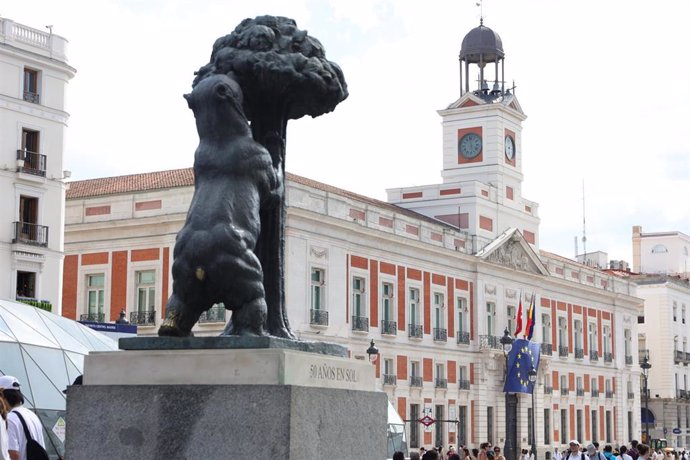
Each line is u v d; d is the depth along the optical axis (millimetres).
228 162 6031
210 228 5926
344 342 45562
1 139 41969
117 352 5816
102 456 5703
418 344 50906
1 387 7926
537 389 60531
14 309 25828
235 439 5508
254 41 6277
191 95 6176
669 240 93375
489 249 56375
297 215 42906
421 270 51688
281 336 6359
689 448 84562
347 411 6020
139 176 49031
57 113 44281
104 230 45156
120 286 44625
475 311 55656
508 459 45688
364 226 46844
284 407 5457
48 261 43344
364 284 47406
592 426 67812
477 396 55094
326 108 6578
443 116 61469
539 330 61844
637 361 74875
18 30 42906
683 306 86125
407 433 49375
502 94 62062
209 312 38781
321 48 6531
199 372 5652
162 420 5629
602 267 88000
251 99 6387
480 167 60094
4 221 41969
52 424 23219
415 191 58312
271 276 6434
